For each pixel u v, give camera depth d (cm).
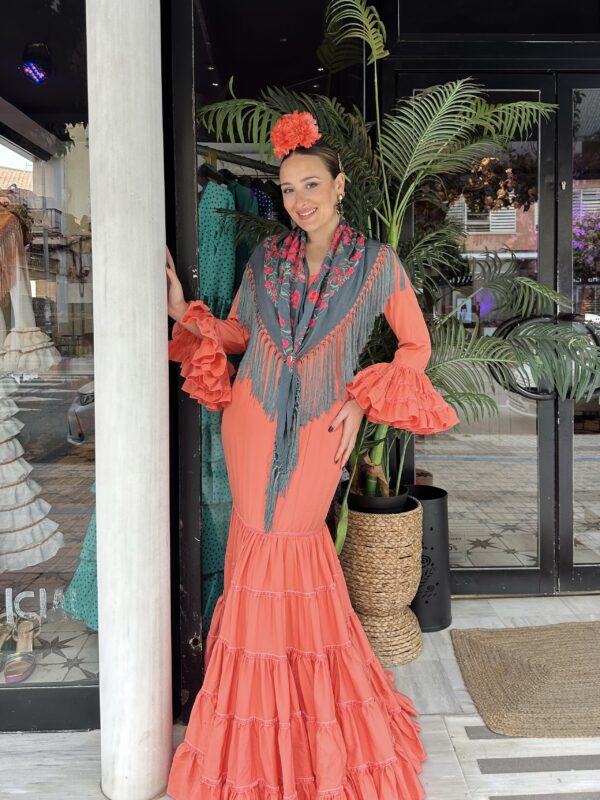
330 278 162
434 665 227
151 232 160
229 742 159
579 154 273
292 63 277
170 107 189
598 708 198
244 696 156
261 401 161
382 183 263
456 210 274
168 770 168
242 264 240
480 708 199
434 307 277
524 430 282
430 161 230
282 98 221
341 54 271
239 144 267
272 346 162
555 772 171
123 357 157
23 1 189
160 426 163
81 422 196
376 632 229
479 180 273
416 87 268
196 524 189
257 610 158
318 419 159
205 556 219
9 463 195
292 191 161
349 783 158
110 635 161
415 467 285
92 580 195
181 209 183
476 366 243
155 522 163
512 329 275
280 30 265
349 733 160
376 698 167
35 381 195
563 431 280
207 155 225
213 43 234
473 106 257
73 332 193
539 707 199
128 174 155
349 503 243
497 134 265
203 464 217
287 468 158
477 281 276
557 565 285
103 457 160
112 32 153
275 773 154
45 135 191
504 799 161
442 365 236
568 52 265
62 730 194
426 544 252
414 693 209
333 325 160
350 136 229
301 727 158
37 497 195
